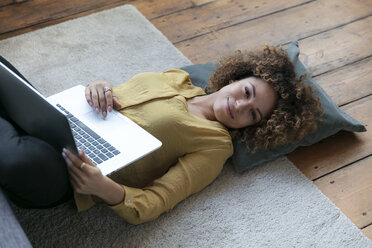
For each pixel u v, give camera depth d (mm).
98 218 1396
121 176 1394
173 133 1425
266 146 1597
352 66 2047
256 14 2334
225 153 1514
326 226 1435
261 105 1539
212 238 1385
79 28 2178
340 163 1646
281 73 1584
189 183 1428
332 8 2383
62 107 1426
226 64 1706
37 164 998
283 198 1509
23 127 1160
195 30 2227
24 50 2039
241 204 1485
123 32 2172
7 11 2262
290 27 2258
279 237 1396
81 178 1134
